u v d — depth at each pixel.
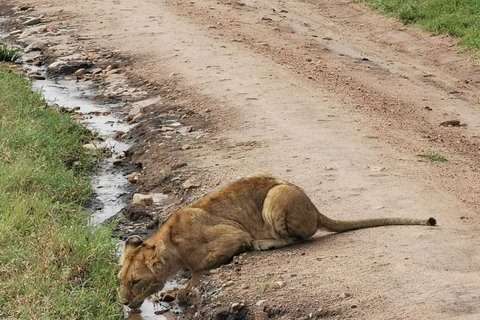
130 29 20.75
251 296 8.01
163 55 18.41
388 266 8.22
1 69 17.20
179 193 11.35
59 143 13.10
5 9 23.55
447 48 19.98
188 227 8.60
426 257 8.35
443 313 7.27
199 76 16.70
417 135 13.49
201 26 21.14
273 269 8.41
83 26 21.25
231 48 19.00
